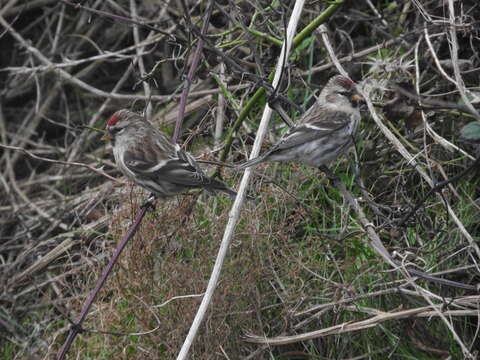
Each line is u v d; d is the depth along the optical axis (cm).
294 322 979
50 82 1585
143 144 955
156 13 1430
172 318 963
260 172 1073
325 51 1229
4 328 1224
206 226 1024
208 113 1171
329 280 943
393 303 964
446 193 1009
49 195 1439
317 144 915
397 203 1046
